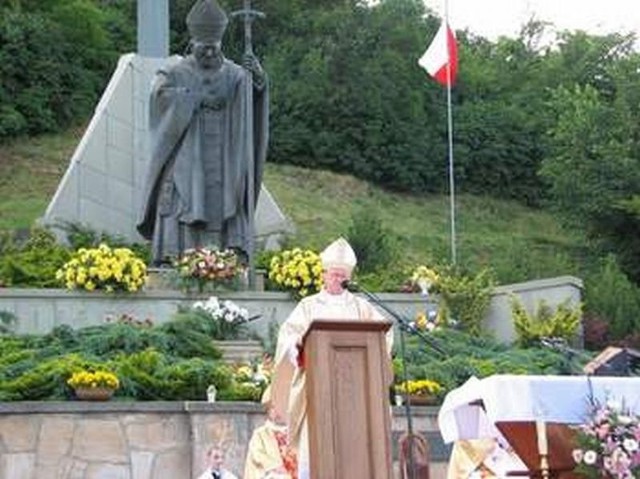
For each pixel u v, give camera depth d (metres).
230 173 33.50
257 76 33.94
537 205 61.47
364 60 60.94
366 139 59.44
